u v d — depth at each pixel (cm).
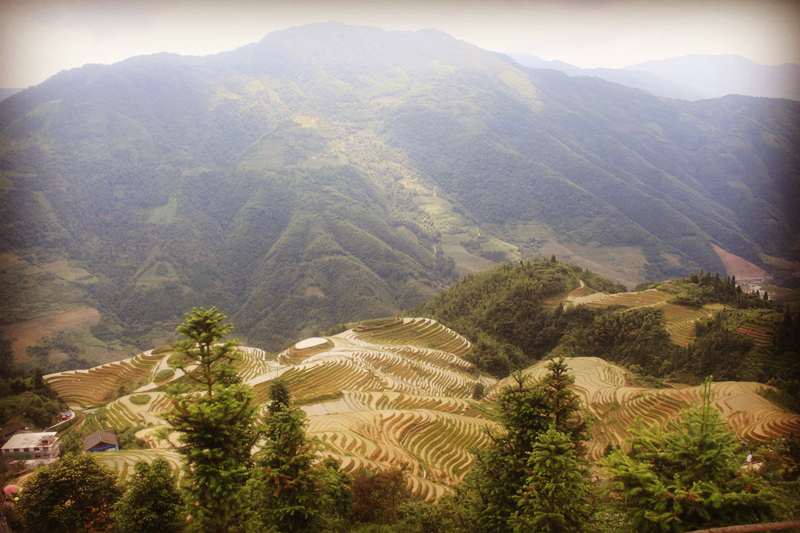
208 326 2286
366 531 3200
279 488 2239
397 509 3612
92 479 3350
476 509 2430
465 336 13825
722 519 1584
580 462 2228
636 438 1925
